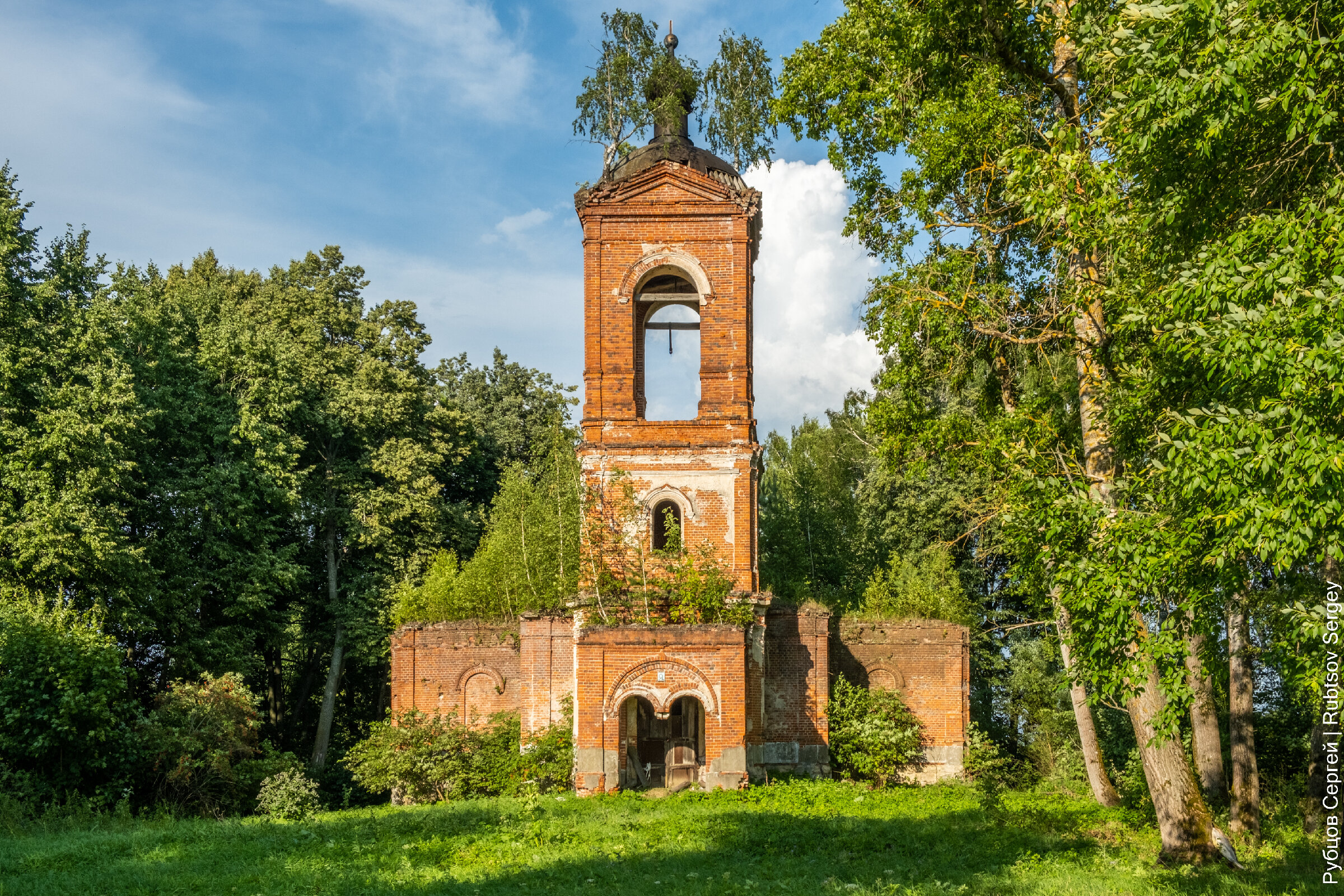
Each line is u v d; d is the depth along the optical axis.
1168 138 11.11
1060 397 20.53
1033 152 14.48
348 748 40.00
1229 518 9.55
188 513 31.66
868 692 27.95
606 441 25.66
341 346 41.78
